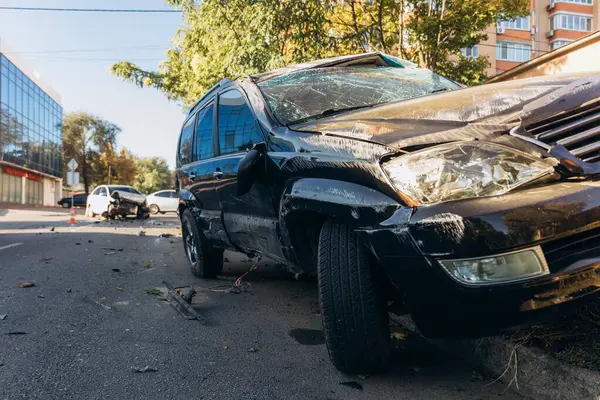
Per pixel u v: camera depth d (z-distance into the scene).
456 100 2.90
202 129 5.22
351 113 3.23
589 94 2.43
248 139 3.82
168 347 3.36
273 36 10.45
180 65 17.84
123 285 5.29
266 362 3.10
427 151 2.34
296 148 2.99
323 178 2.69
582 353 2.49
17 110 45.50
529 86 2.85
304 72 4.17
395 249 2.27
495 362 2.87
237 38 11.12
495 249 2.08
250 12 10.35
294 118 3.46
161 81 18.38
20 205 46.53
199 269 5.59
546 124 2.34
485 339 2.95
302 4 10.25
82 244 9.27
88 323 3.85
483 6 13.01
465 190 2.19
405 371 2.93
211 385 2.76
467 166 2.24
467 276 2.12
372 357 2.67
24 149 47.56
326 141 2.81
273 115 3.55
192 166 5.33
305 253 3.13
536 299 2.09
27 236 11.09
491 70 35.16
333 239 2.67
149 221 19.88
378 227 2.33
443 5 12.91
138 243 9.74
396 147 2.42
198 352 3.27
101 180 68.19
